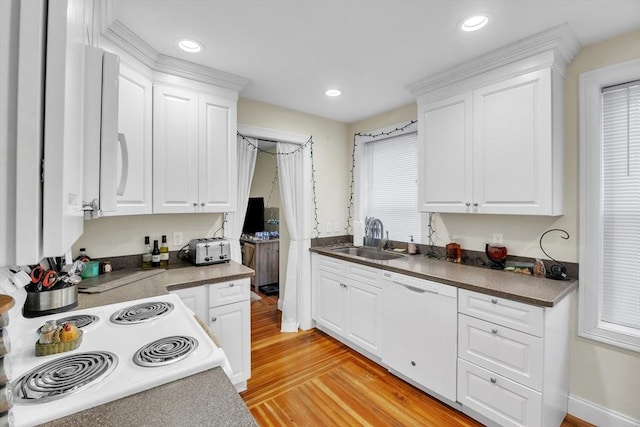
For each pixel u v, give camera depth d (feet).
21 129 1.44
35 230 1.49
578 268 6.41
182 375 2.82
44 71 1.52
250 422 2.27
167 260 7.79
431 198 8.11
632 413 5.80
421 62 7.11
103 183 2.94
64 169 1.59
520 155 6.36
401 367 7.55
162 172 6.86
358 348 9.17
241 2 5.02
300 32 5.90
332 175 11.83
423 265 7.91
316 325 11.07
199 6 5.11
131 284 6.02
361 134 11.75
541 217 6.96
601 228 6.27
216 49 6.53
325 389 7.31
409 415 6.39
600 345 6.15
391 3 5.06
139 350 3.22
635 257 5.99
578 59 6.44
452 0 4.99
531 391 5.31
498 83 6.70
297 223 10.96
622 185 6.11
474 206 7.14
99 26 4.40
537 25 5.65
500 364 5.71
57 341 3.16
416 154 10.16
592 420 6.16
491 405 5.84
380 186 11.41
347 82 8.29
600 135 6.22
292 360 8.70
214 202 7.66
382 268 8.05
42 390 2.49
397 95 9.24
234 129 8.02
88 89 2.70
